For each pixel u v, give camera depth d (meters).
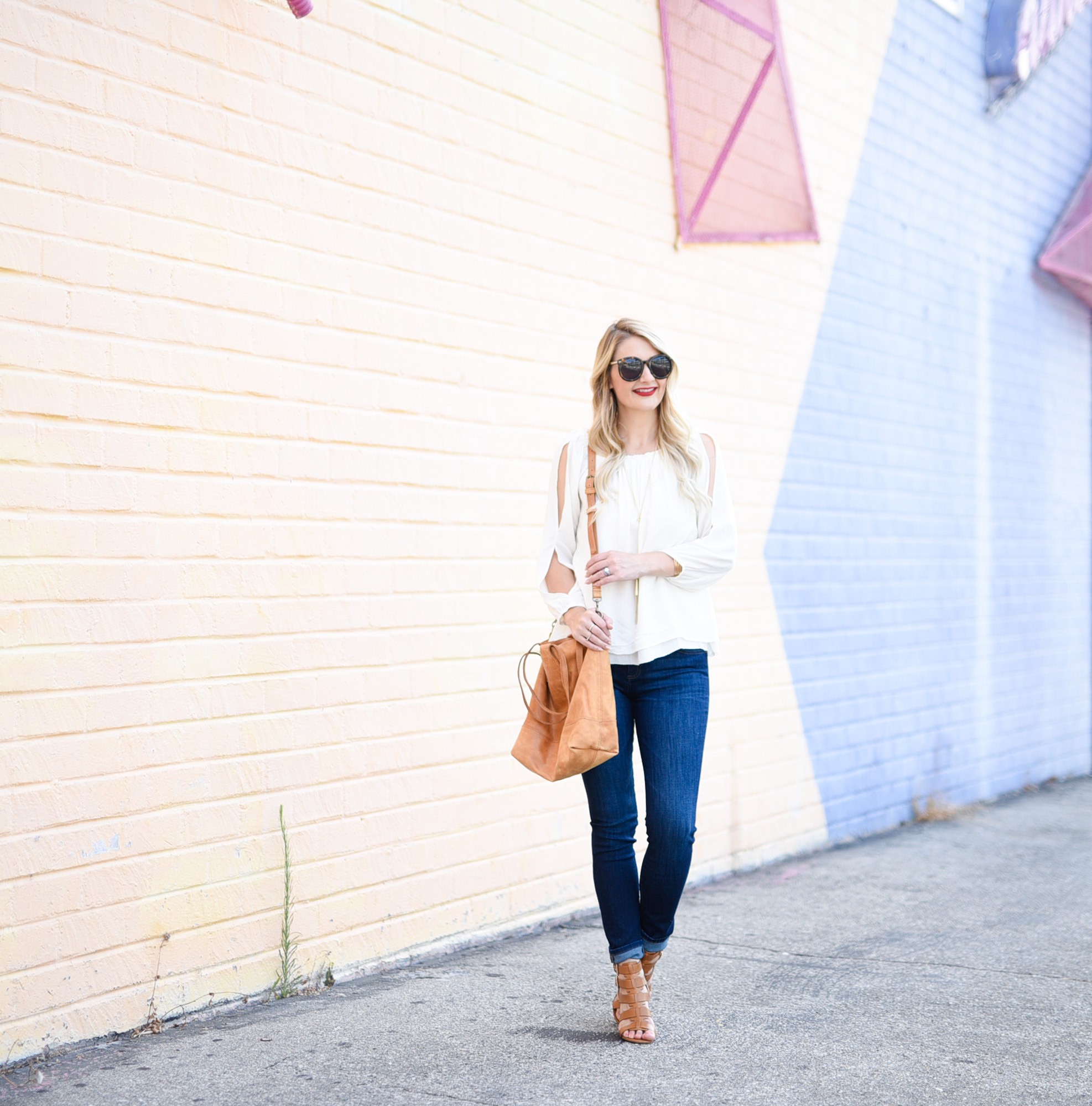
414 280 3.79
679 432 2.99
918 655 6.53
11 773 2.75
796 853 5.47
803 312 5.70
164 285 3.09
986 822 6.41
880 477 6.25
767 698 5.35
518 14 4.20
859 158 6.15
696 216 4.98
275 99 3.38
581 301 4.44
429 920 3.78
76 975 2.86
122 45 3.01
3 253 2.76
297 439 3.42
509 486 4.12
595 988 3.39
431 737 3.81
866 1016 3.12
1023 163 7.76
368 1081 2.64
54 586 2.84
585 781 2.94
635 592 2.91
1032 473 7.83
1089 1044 2.92
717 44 5.12
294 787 3.39
